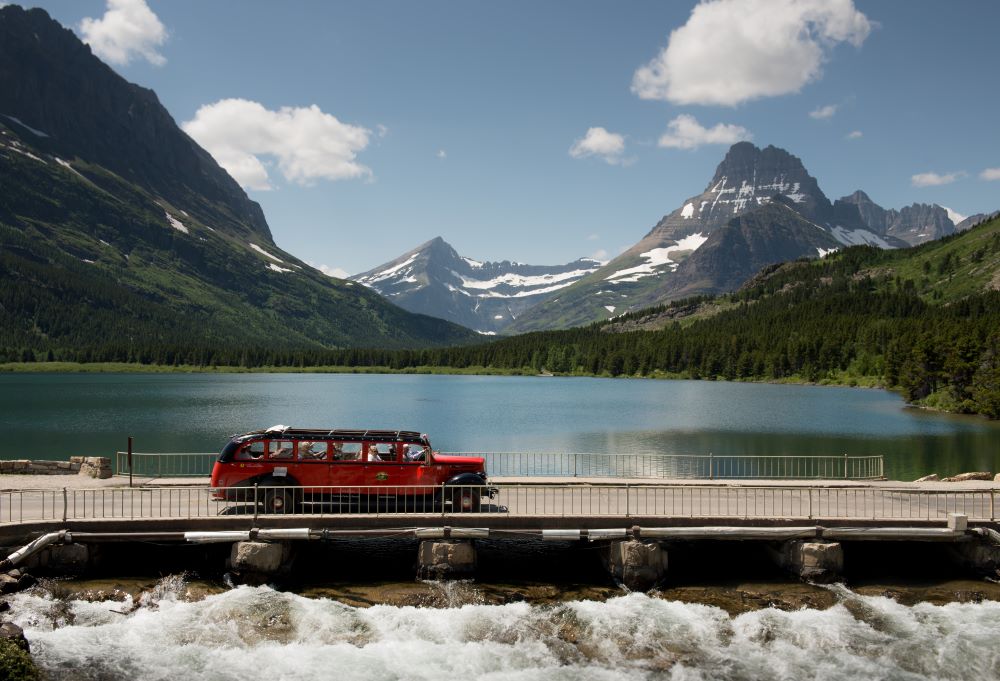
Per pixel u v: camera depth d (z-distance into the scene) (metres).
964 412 121.38
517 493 32.25
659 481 35.72
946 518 27.66
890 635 22.33
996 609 24.09
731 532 25.80
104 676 19.03
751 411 128.12
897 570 27.42
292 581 25.41
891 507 30.14
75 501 28.16
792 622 22.77
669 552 28.81
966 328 153.50
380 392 191.25
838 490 34.31
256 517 25.25
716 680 19.94
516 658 20.67
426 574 25.41
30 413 117.38
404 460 28.23
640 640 21.66
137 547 27.48
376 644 21.17
